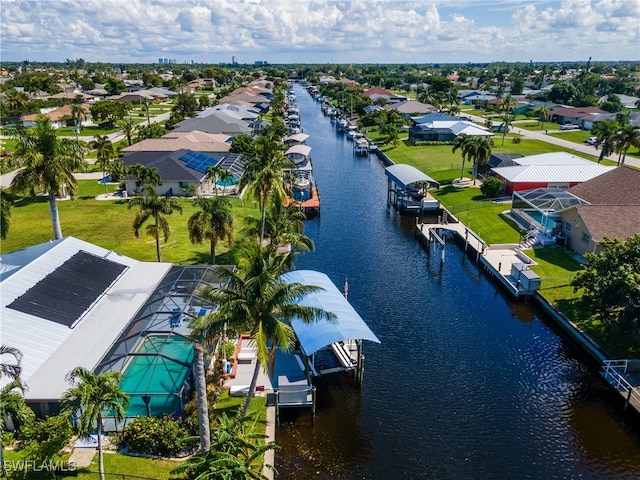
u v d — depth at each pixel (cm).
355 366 4256
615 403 3891
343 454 3372
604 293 4222
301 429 3600
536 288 5456
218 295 3073
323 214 8556
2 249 6209
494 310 5341
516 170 8812
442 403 3891
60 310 3903
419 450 3422
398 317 5181
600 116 15975
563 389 4062
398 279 6088
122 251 6200
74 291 4169
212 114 14125
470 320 5134
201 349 2450
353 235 7569
